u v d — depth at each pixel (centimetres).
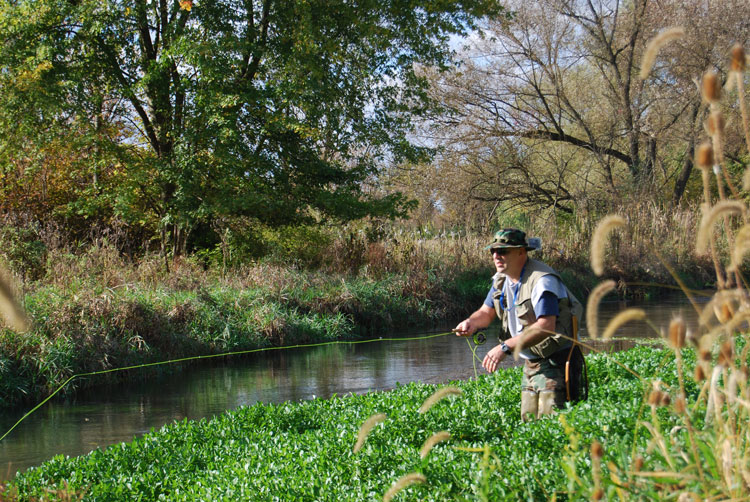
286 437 608
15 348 1095
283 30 2044
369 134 2233
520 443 436
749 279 1465
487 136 3259
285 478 457
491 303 548
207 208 1917
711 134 208
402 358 1385
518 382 758
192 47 1817
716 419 234
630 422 415
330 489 432
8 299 196
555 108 3456
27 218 1781
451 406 626
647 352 907
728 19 2889
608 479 272
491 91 3325
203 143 1972
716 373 221
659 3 3122
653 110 3269
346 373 1234
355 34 2170
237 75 2016
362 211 2088
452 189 3288
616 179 3431
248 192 1975
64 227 2069
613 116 3328
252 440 626
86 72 1919
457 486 379
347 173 2275
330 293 1822
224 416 718
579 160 3575
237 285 1733
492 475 358
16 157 1988
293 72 1941
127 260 1797
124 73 2062
